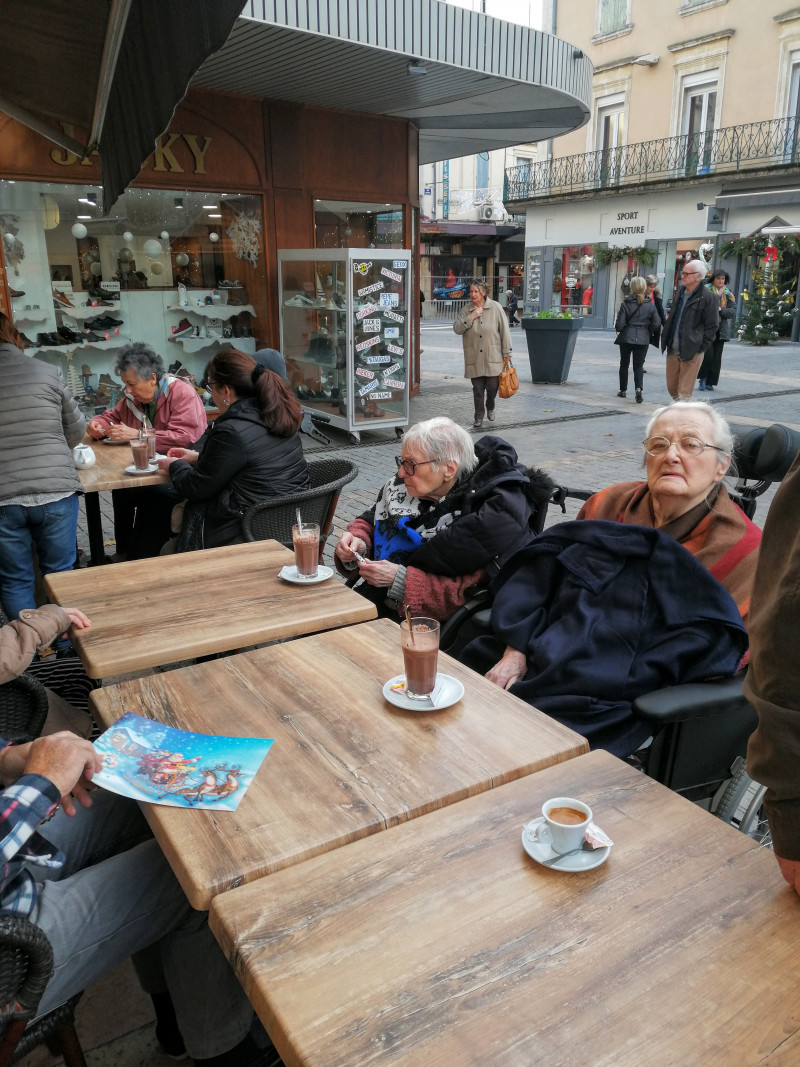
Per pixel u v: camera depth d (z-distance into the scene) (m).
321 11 6.46
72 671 2.51
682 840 1.36
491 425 9.41
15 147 7.61
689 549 2.38
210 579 2.63
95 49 3.68
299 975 1.09
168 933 1.67
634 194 23.52
